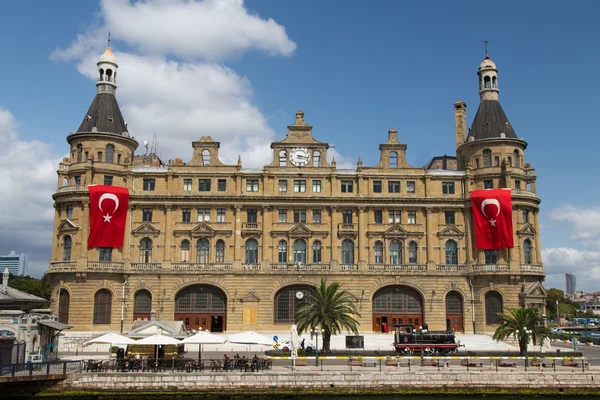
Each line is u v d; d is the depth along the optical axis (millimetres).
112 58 108375
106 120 103938
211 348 89375
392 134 107812
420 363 68500
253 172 104250
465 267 102625
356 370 62938
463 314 101250
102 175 101000
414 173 106125
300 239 103500
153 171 103500
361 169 105812
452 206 104562
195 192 103250
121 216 99688
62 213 100750
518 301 99875
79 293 96438
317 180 105438
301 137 106688
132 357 66938
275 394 59531
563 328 175625
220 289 100500
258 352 84688
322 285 78312
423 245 104000
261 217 103438
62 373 60000
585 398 59875
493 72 111625
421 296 102062
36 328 69438
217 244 102562
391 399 59188
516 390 60594
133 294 99062
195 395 59312
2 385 58281
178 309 100375
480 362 67688
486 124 108312
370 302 101000
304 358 72375
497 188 103750
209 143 105500
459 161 113625
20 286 163250
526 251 103250
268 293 100312
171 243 101312
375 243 104125
